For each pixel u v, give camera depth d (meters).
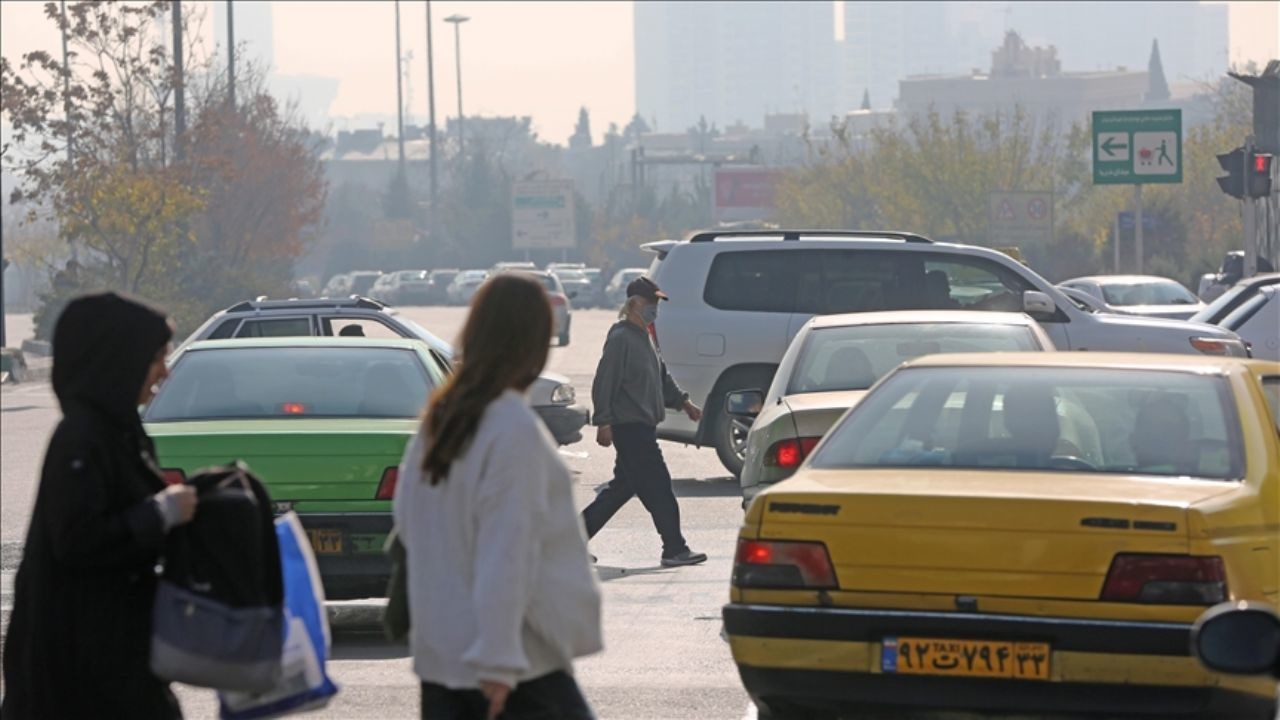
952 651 22.19
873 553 22.62
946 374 26.17
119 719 16.25
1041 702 21.94
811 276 59.78
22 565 16.50
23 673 16.36
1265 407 25.41
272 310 55.19
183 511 15.98
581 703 16.41
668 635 34.50
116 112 157.12
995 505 22.27
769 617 22.88
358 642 34.06
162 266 150.00
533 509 15.70
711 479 61.69
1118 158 115.19
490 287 16.12
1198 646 14.16
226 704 16.70
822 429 38.19
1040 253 191.62
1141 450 24.27
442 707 16.36
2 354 130.62
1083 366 26.00
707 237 60.47
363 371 35.84
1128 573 21.81
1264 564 22.81
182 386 35.47
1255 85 88.88
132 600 16.30
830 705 23.02
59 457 15.98
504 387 15.98
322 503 32.25
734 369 59.34
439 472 15.88
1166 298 113.62
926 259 60.09
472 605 15.83
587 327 197.25
